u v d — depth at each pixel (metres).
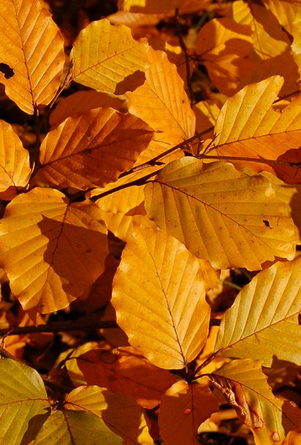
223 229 0.46
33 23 0.49
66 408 0.46
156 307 0.48
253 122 0.50
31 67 0.49
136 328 0.47
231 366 0.48
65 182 0.48
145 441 0.46
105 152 0.48
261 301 0.49
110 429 0.45
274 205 0.47
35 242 0.47
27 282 0.46
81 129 0.48
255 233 0.46
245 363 0.48
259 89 0.49
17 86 0.49
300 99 0.49
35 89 0.49
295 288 0.49
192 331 0.48
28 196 0.48
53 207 0.48
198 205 0.47
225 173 0.47
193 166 0.47
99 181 0.47
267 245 0.46
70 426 0.44
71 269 0.46
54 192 0.48
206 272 0.52
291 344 0.49
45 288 0.46
